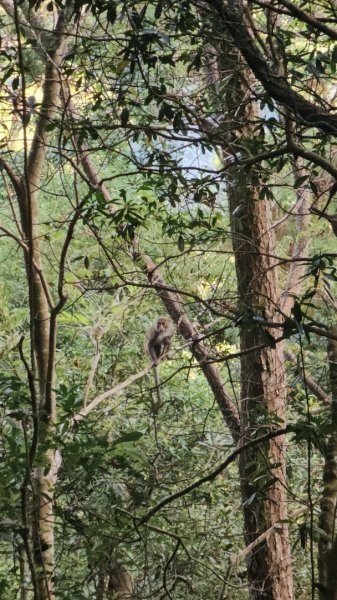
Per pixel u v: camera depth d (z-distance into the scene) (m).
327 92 7.41
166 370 10.49
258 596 8.06
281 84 4.59
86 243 8.67
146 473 7.10
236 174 5.54
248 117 6.38
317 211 5.11
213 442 8.04
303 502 5.36
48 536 5.81
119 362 10.13
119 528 5.60
